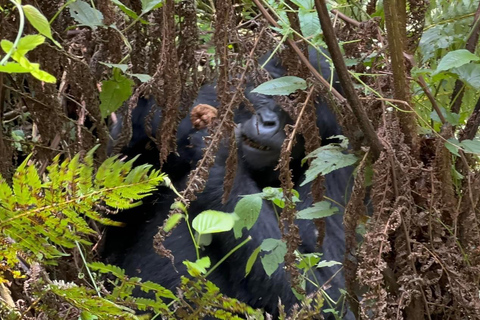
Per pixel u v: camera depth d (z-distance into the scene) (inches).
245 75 46.5
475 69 51.7
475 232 46.7
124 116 61.3
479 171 47.7
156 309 43.9
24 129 63.9
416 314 45.6
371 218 44.0
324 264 62.7
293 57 50.6
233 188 78.7
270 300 75.4
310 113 48.9
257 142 71.8
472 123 53.1
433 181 44.8
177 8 55.7
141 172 30.6
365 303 46.5
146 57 60.5
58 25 53.4
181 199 44.5
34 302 39.3
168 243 82.7
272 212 81.4
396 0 47.3
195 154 82.4
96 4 56.8
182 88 58.7
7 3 48.4
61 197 30.8
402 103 45.2
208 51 69.3
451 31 64.0
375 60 48.9
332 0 63.9
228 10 45.6
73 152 58.5
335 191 81.7
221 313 45.2
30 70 21.6
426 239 46.2
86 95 55.9
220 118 46.3
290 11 48.5
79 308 38.2
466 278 46.3
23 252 36.0
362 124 43.0
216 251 79.8
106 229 78.9
